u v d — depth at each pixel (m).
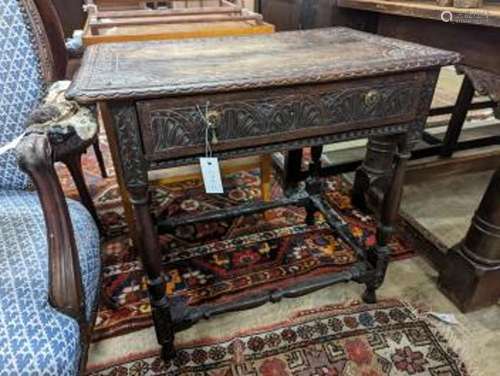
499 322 1.04
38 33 0.79
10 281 0.58
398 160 0.92
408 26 1.03
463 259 1.04
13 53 0.75
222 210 1.25
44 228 0.69
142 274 1.20
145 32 1.29
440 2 0.90
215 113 0.67
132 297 1.12
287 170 1.54
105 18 1.49
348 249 1.31
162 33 1.26
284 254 1.29
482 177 1.75
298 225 1.43
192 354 0.96
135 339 1.00
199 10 1.62
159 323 0.88
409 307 1.09
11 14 0.74
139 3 2.05
